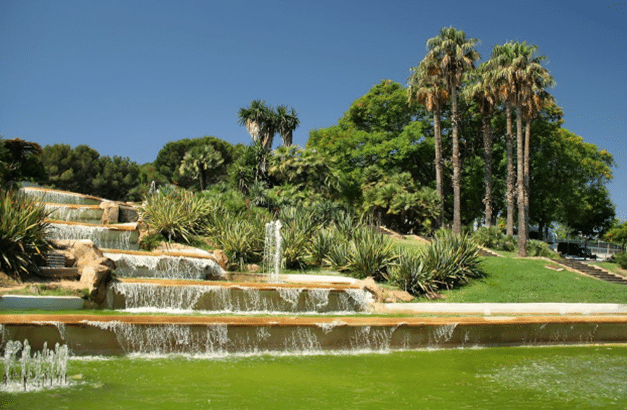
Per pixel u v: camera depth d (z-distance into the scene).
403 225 40.88
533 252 35.12
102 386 8.30
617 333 16.22
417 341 13.37
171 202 23.23
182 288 13.86
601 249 58.41
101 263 13.73
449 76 38.25
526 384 10.25
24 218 13.53
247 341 11.42
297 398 8.39
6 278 12.34
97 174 55.38
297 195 36.06
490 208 41.44
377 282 19.97
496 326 14.34
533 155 46.94
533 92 34.84
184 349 10.82
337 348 12.39
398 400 8.70
